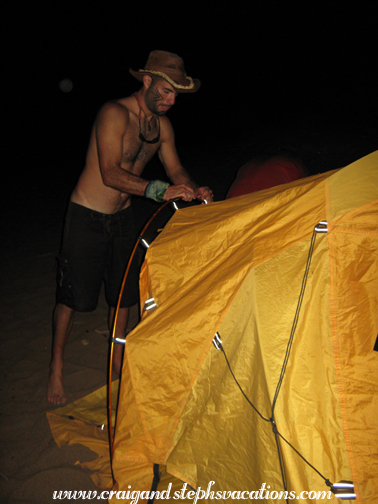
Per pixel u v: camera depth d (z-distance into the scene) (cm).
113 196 229
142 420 174
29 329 319
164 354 168
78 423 229
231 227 183
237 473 154
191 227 196
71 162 930
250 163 269
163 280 189
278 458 139
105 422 230
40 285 390
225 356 158
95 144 223
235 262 165
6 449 213
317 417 135
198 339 161
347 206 148
